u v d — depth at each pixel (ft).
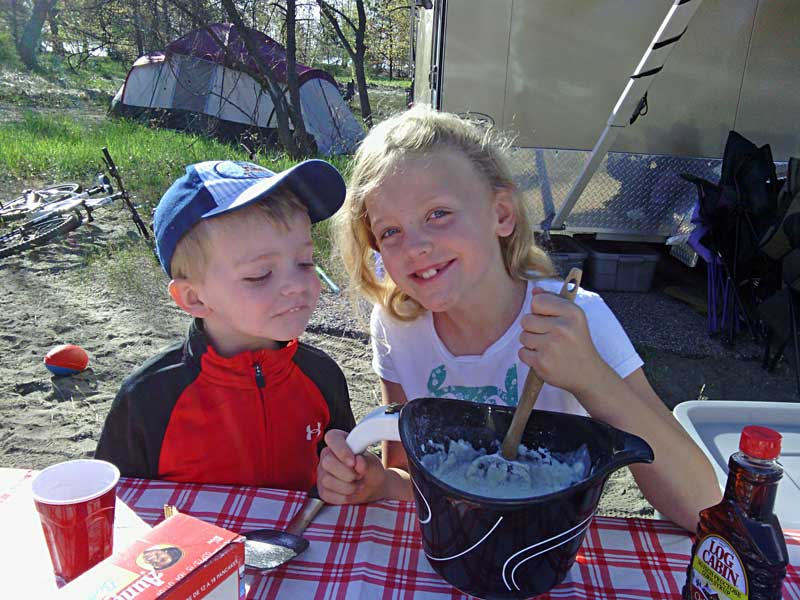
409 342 5.51
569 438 3.49
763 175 14.34
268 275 4.74
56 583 3.36
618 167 16.92
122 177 26.81
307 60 50.60
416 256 4.45
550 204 16.96
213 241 4.60
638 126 16.76
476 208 4.56
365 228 5.14
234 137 39.01
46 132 36.55
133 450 5.07
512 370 5.23
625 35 16.06
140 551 2.77
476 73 16.22
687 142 16.93
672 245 18.33
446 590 3.54
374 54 69.46
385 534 4.00
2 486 4.21
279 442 5.25
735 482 2.95
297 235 4.81
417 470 3.18
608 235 17.58
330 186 5.13
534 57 16.15
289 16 34.35
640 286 17.47
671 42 12.85
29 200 21.59
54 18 63.41
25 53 67.82
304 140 34.78
